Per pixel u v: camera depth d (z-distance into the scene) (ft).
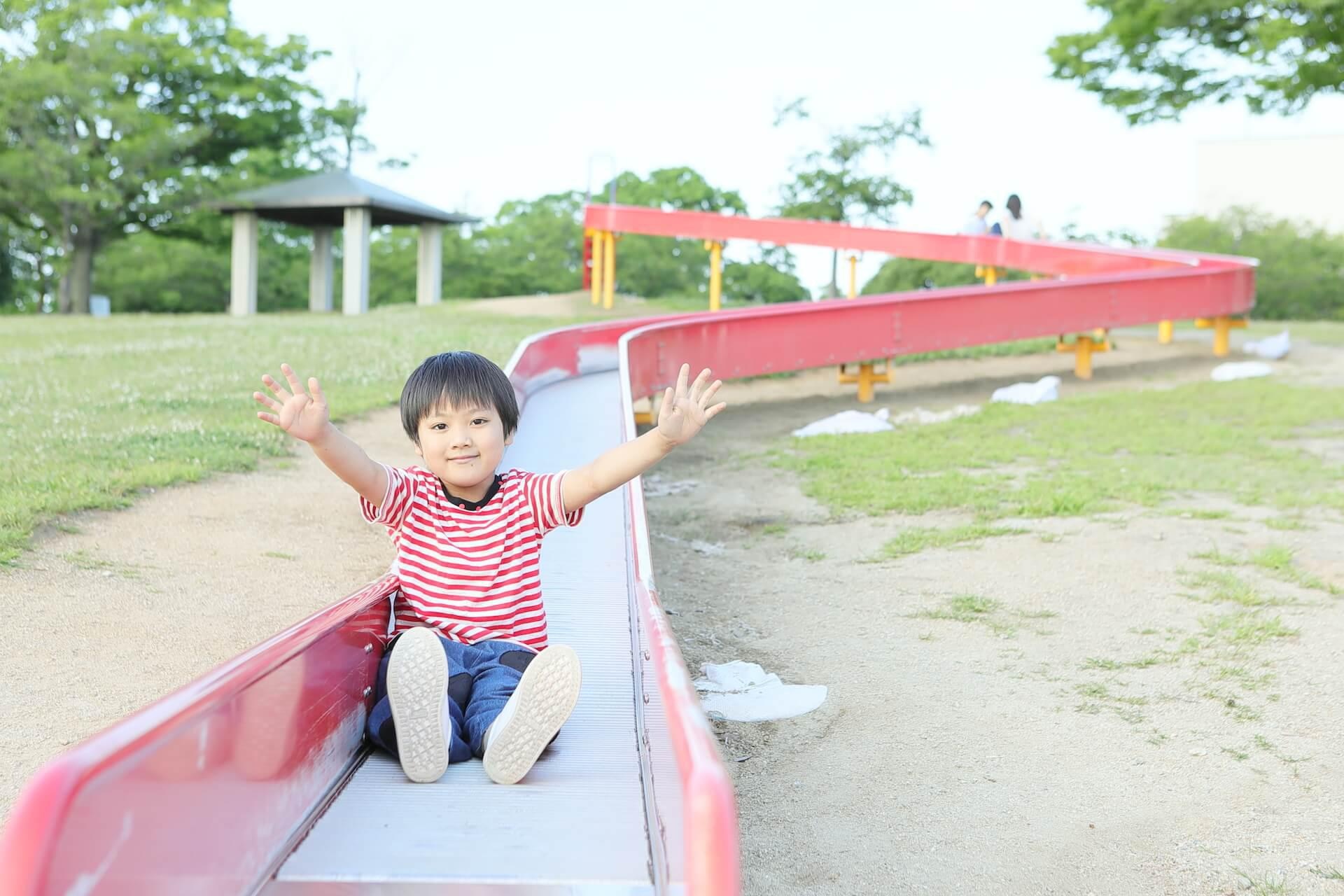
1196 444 34.27
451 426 10.11
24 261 171.32
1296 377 49.96
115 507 21.12
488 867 7.61
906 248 70.33
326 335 58.08
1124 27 54.80
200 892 6.64
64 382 36.94
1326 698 15.11
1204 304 54.49
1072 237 182.91
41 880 5.27
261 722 7.54
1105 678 16.02
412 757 8.97
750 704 15.08
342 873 7.46
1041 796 12.56
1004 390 45.39
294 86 126.72
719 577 21.65
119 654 14.52
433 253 114.73
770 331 43.11
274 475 25.34
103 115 107.65
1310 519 25.00
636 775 9.37
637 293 222.07
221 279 187.11
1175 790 12.64
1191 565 21.53
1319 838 11.51
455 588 10.29
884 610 19.29
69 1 109.50
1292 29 47.70
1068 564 21.75
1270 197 195.42
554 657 8.80
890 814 12.19
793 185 147.84
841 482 29.78
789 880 10.81
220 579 17.94
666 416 9.77
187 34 119.34
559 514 10.36
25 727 12.27
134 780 5.99
